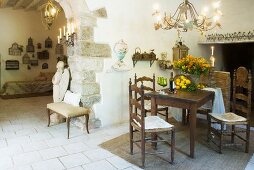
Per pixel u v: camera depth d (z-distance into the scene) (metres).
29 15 8.94
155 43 5.39
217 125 4.24
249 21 5.71
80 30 4.11
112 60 4.57
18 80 8.99
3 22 8.51
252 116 5.21
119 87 4.73
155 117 3.25
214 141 3.69
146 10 5.11
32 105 6.48
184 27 3.47
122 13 4.66
